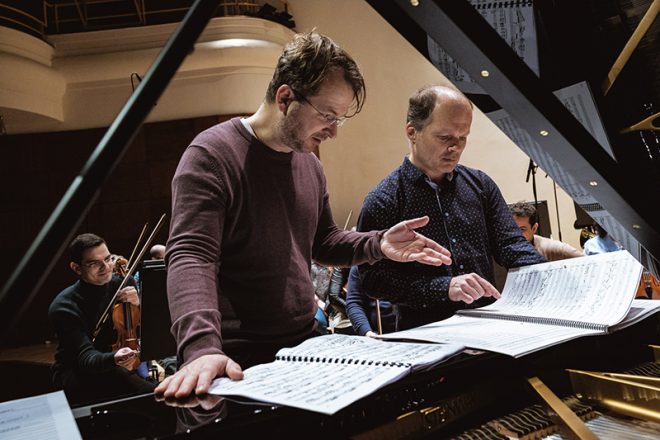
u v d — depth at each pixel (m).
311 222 1.35
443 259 1.26
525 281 1.31
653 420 0.78
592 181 0.70
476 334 0.99
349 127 7.11
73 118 6.63
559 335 0.93
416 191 1.64
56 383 2.76
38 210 6.61
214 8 0.42
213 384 0.78
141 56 6.42
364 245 1.36
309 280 1.32
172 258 1.05
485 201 1.69
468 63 0.60
